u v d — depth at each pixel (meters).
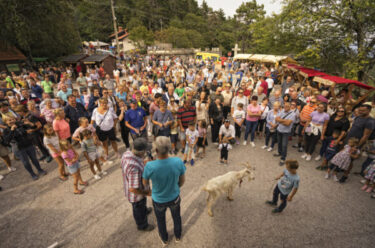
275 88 17.20
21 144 4.64
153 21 64.56
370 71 14.90
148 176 2.59
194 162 5.82
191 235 3.44
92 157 4.73
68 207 4.11
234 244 3.29
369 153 4.80
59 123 5.15
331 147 5.04
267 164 5.74
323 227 3.60
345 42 13.30
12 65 18.66
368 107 4.74
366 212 3.94
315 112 5.50
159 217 2.94
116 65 22.48
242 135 7.81
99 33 59.03
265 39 19.86
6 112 5.18
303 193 4.48
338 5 13.26
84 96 7.64
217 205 4.15
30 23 18.58
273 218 3.80
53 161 5.85
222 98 6.75
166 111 5.66
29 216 3.89
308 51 14.95
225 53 68.31
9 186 4.79
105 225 3.67
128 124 5.51
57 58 24.70
